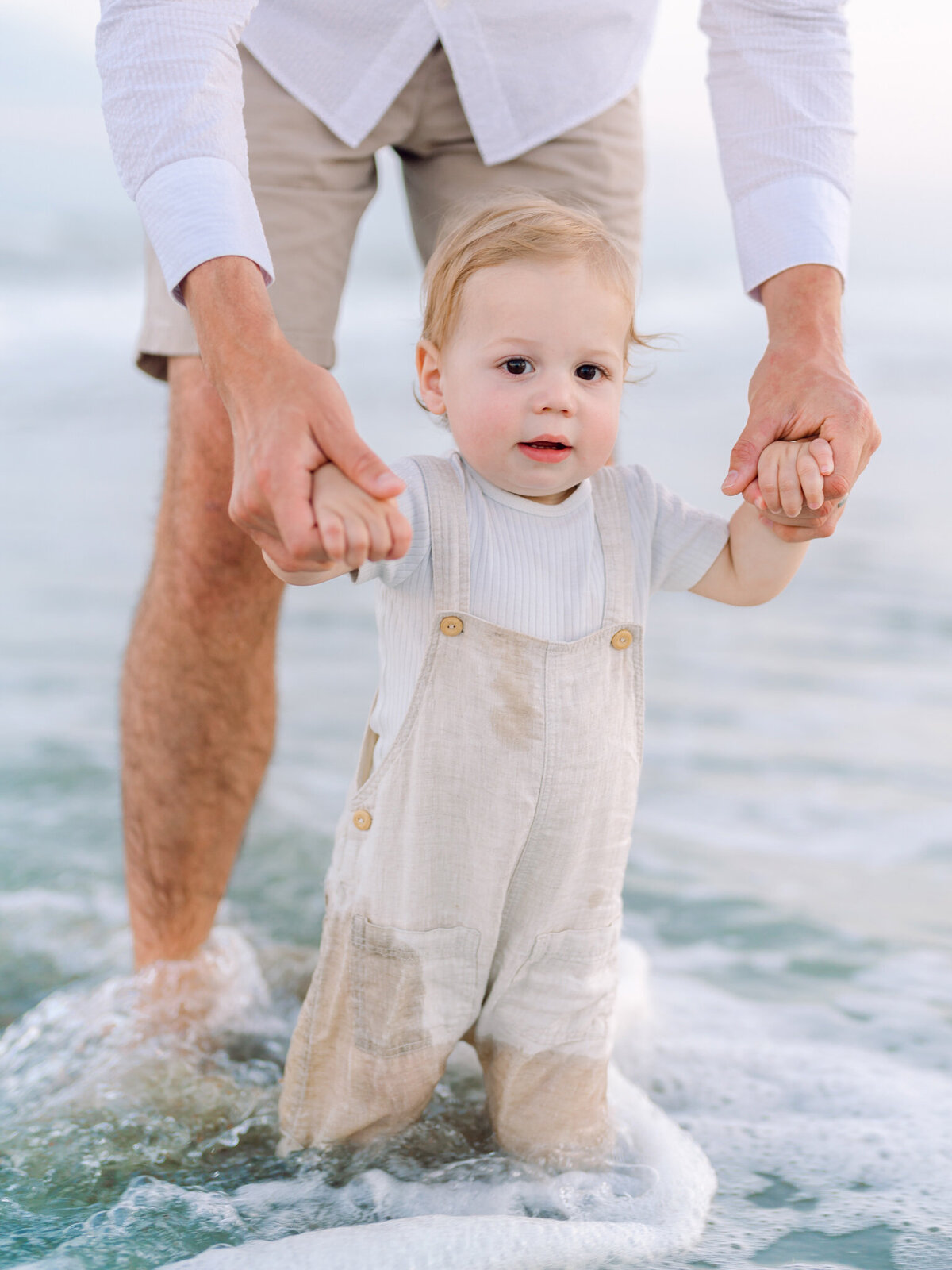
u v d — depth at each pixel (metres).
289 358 1.37
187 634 2.06
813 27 1.92
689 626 4.57
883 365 11.94
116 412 8.90
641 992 2.17
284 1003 2.22
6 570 5.02
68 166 15.43
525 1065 1.70
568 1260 1.49
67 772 3.21
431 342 1.68
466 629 1.57
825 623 4.54
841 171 1.89
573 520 1.64
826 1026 2.15
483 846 1.61
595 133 2.11
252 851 2.84
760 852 2.85
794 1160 1.76
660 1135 1.77
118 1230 1.54
